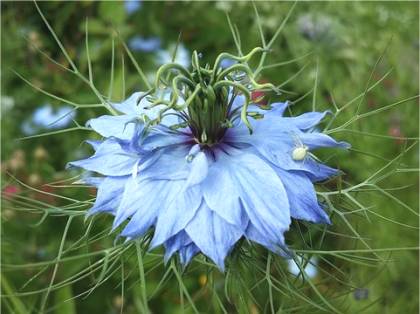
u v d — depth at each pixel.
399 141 0.20
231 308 0.16
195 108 0.10
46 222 0.18
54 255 0.18
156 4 0.24
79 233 0.19
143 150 0.10
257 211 0.09
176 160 0.10
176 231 0.09
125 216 0.09
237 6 0.24
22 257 0.18
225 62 0.22
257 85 0.09
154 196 0.09
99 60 0.23
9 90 0.23
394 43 0.23
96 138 0.20
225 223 0.09
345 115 0.20
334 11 0.24
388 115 0.21
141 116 0.10
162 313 0.17
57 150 0.22
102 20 0.23
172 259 0.09
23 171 0.19
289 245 0.10
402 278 0.18
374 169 0.19
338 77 0.22
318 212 0.09
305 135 0.10
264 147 0.10
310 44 0.22
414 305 0.17
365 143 0.19
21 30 0.24
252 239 0.09
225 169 0.09
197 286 0.17
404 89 0.22
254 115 0.10
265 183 0.09
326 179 0.10
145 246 0.10
